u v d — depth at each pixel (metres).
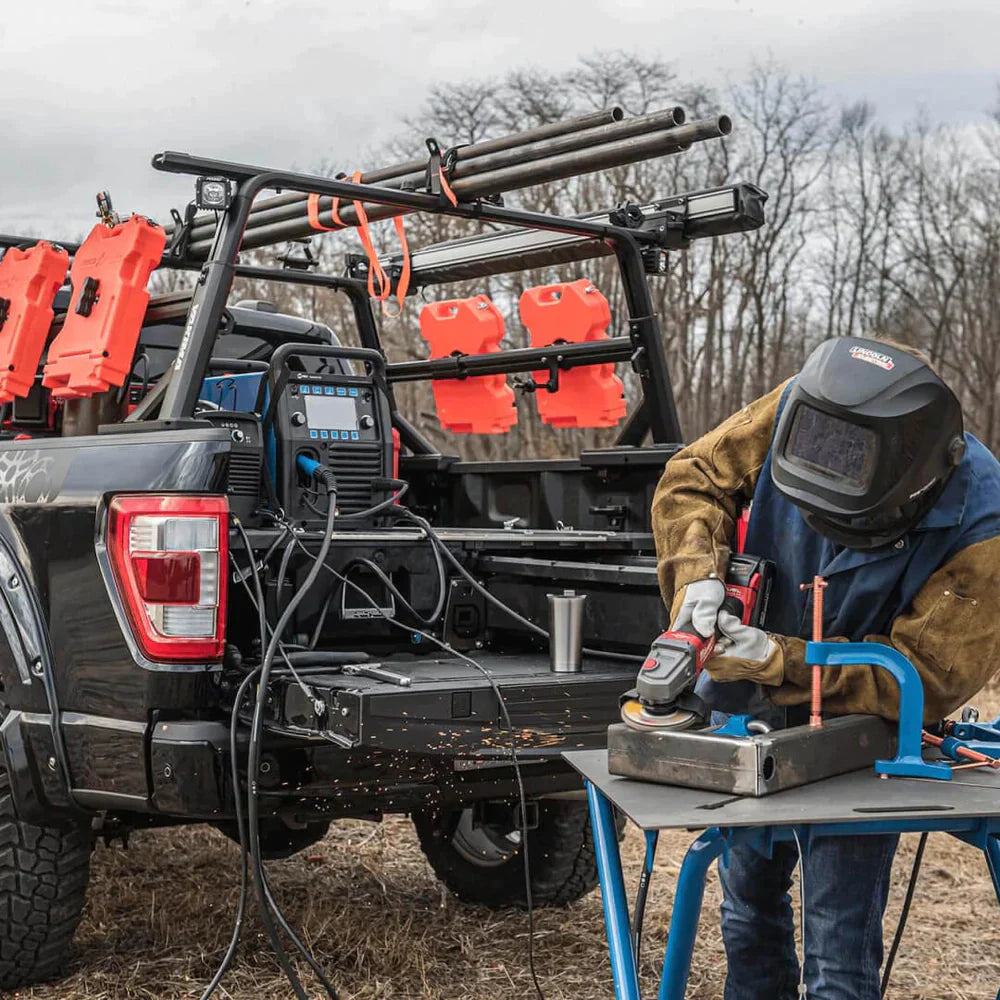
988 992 3.64
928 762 2.26
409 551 3.71
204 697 3.11
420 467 5.02
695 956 3.93
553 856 4.20
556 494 4.53
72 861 3.40
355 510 4.06
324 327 5.30
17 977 3.43
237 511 3.80
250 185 3.32
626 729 2.20
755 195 4.17
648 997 3.59
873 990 2.33
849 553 2.31
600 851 2.25
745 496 2.55
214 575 3.11
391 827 5.45
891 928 4.20
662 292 26.33
